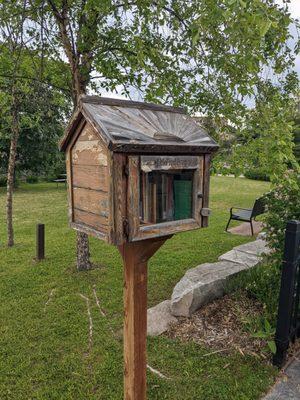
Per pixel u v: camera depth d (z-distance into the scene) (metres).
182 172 1.64
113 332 2.80
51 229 6.48
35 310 3.17
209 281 3.17
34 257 4.67
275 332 2.37
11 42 3.74
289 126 2.90
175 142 1.47
